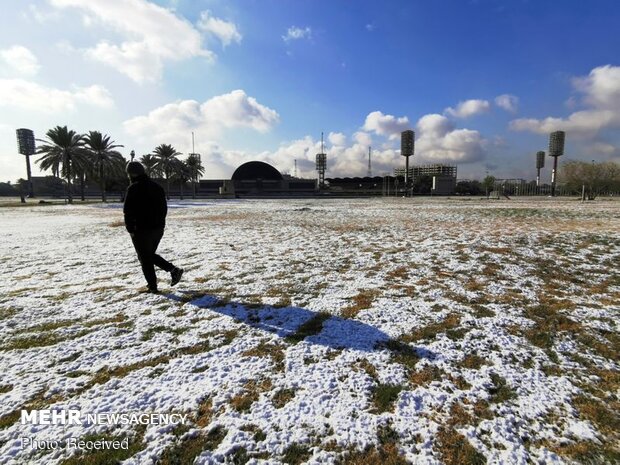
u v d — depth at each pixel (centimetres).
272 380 250
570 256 661
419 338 317
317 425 203
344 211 2150
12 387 242
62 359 282
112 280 526
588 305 397
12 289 477
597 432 196
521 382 246
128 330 339
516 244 799
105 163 3969
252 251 757
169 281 520
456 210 2141
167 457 180
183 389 239
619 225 1165
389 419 208
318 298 433
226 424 204
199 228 1221
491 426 201
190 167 6319
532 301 413
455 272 555
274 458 179
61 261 666
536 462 176
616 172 4269
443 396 230
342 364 272
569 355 285
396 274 548
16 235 1055
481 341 310
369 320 361
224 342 312
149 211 431
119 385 244
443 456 180
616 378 250
